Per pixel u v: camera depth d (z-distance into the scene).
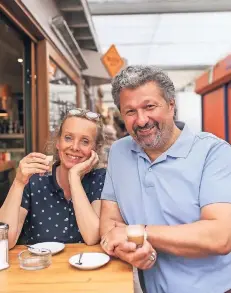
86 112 1.69
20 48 2.74
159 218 1.38
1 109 3.11
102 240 1.37
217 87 3.97
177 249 1.20
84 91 6.36
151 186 1.40
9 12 2.14
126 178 1.49
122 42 7.00
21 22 2.39
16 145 3.09
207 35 6.59
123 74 1.33
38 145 2.84
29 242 1.68
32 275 1.17
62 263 1.27
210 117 4.32
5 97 3.05
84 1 3.41
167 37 6.70
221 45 7.42
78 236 1.66
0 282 1.11
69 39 3.72
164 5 4.36
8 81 3.02
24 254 1.32
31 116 2.80
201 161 1.34
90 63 5.66
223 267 1.33
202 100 4.79
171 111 1.37
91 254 1.33
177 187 1.35
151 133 1.33
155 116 1.30
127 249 1.18
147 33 6.35
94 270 1.20
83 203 1.56
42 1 2.72
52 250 1.38
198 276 1.32
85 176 1.77
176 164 1.37
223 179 1.29
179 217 1.34
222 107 3.79
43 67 2.82
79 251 1.41
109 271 1.19
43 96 2.83
